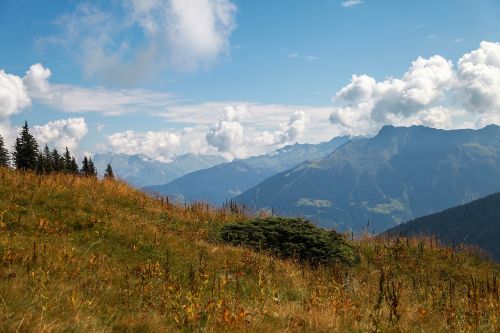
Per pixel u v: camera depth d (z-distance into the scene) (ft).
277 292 34.91
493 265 65.00
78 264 33.06
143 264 37.91
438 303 35.91
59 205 50.57
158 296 28.66
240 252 48.47
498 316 31.14
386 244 68.95
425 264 60.80
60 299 23.30
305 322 25.55
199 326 22.70
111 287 29.30
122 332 20.80
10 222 41.55
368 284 44.27
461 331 28.55
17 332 17.19
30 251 33.22
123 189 68.08
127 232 46.32
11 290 22.38
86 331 19.42
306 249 52.95
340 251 54.90
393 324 26.96
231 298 29.78
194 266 41.09
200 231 59.06
